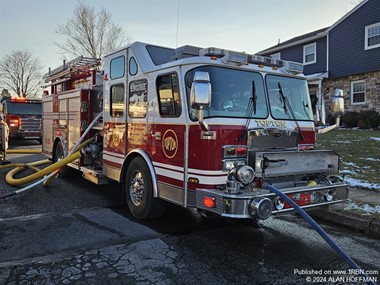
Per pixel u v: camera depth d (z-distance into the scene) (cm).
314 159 468
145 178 528
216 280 354
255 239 476
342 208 569
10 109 1800
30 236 471
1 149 1085
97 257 405
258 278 361
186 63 449
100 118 720
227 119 427
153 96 510
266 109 477
